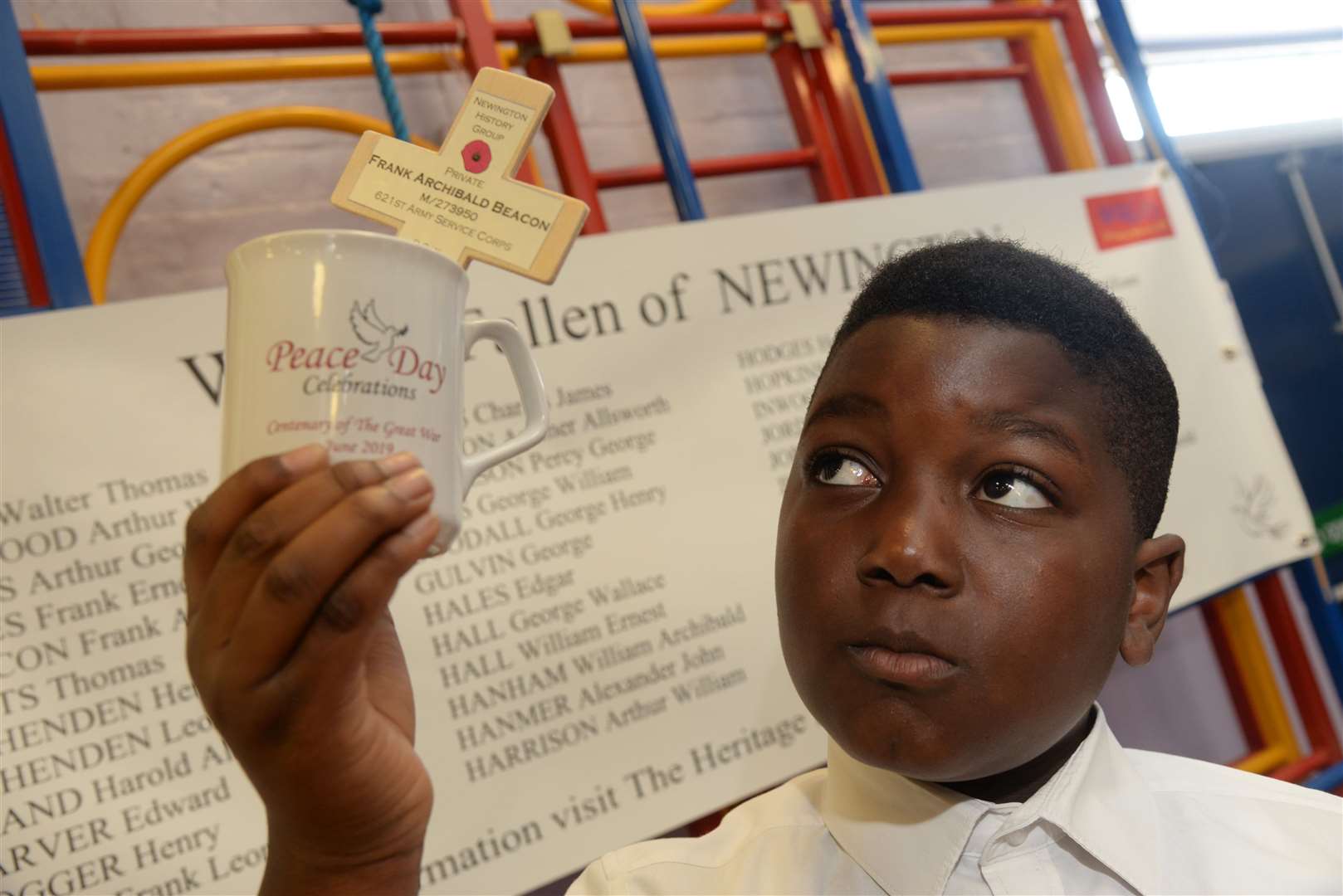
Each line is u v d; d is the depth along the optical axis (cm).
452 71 137
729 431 125
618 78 172
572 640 112
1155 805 62
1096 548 49
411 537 34
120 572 96
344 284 36
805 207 138
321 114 131
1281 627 179
